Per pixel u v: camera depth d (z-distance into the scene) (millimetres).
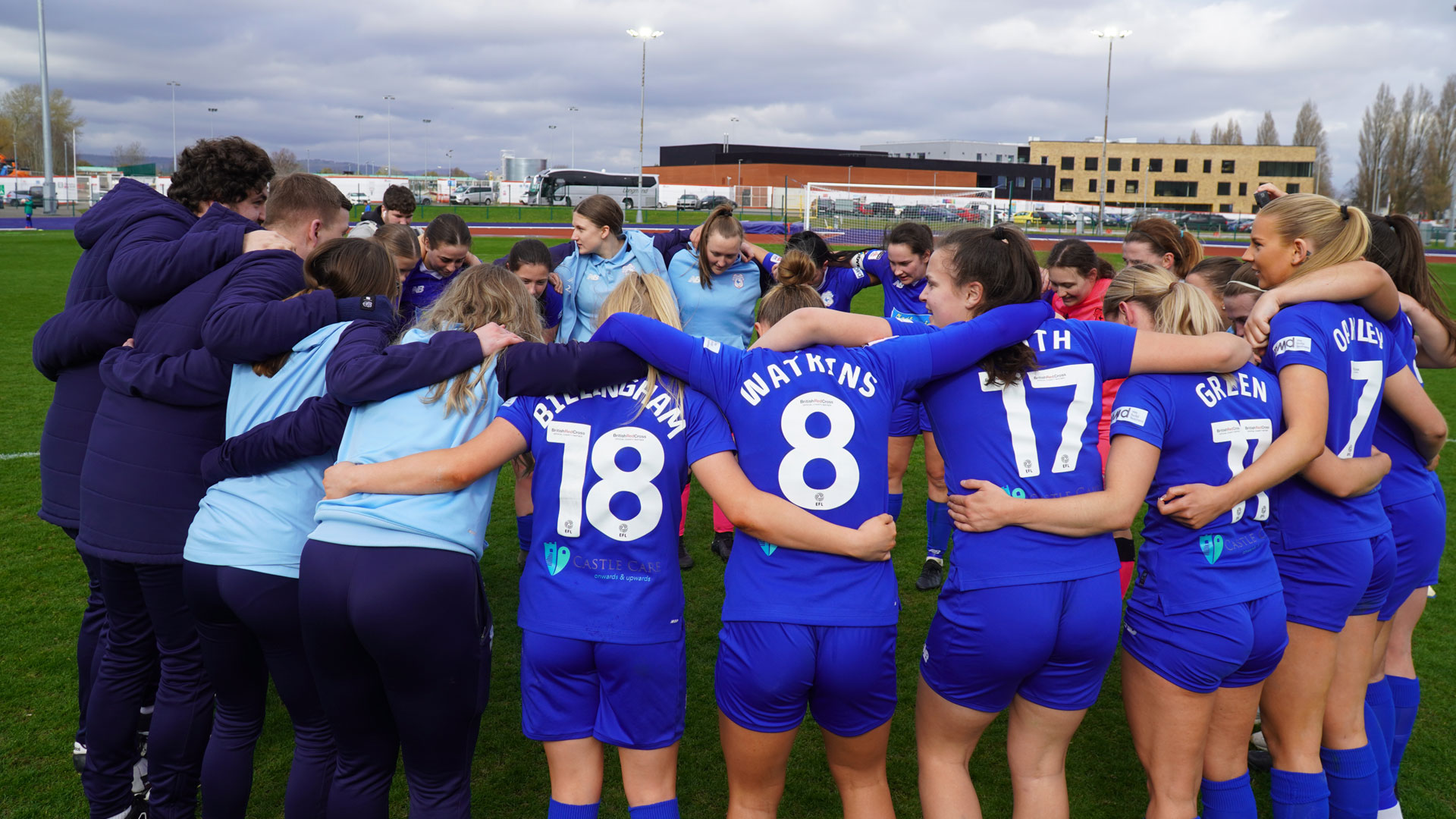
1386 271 2887
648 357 2324
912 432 4844
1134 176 79312
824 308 2447
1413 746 3404
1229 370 2408
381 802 2436
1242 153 77625
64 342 2799
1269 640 2428
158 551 2549
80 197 54094
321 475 2490
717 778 3254
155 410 2566
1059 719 2396
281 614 2357
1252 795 2604
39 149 87000
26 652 3934
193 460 2590
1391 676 3152
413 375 2338
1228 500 2354
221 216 2953
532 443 2393
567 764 2420
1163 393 2393
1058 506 2270
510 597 4742
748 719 2338
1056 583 2279
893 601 2348
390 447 2309
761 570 2320
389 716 2404
